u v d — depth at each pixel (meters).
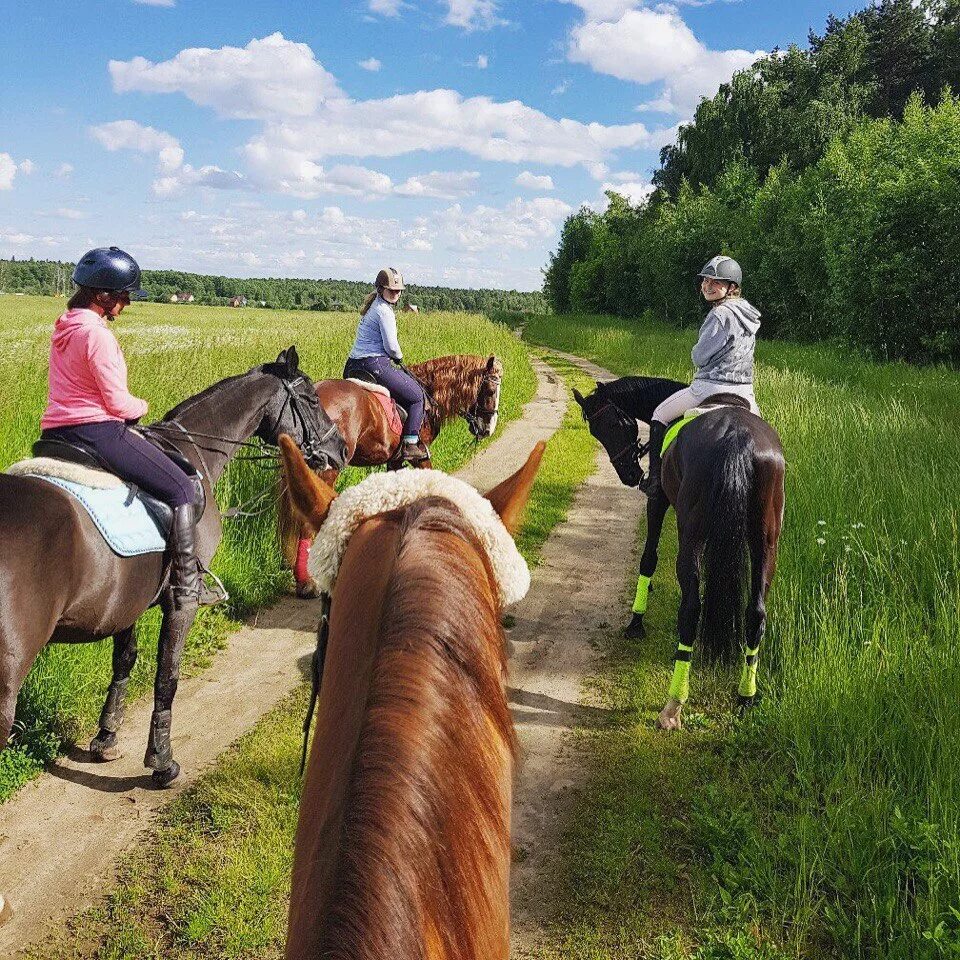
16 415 7.54
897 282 18.42
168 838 3.78
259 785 4.13
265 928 3.21
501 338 23.31
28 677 4.60
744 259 30.98
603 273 59.00
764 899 3.32
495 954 1.18
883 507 6.63
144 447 3.83
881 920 3.11
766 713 4.59
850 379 15.45
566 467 11.45
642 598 5.95
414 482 1.92
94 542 3.47
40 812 3.96
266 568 6.98
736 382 5.27
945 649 4.63
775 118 47.22
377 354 7.81
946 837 3.35
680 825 3.79
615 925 3.27
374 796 1.11
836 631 4.94
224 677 5.41
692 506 4.57
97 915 3.31
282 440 2.02
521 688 5.21
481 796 1.23
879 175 20.23
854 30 49.56
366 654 1.43
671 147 56.50
